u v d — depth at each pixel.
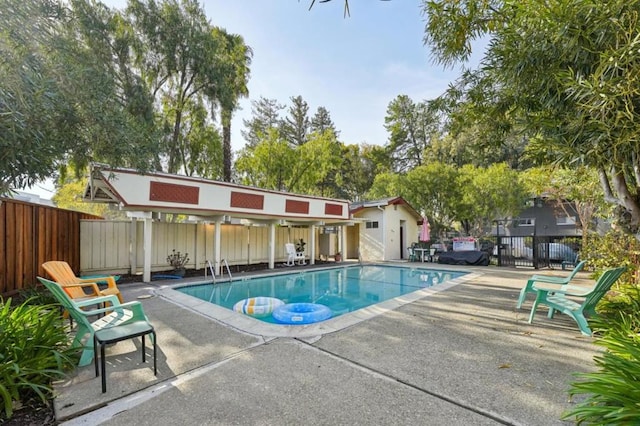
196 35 11.96
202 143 15.55
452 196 17.30
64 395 2.54
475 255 12.92
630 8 2.03
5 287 5.29
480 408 2.30
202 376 2.88
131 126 3.88
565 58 2.50
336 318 4.76
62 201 16.02
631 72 1.96
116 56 10.69
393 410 2.29
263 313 5.86
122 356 3.34
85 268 8.78
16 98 2.41
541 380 2.71
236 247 12.11
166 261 10.10
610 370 2.19
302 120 30.48
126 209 7.94
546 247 11.59
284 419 2.20
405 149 30.12
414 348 3.52
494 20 3.40
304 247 14.48
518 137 4.24
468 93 4.32
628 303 4.26
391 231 16.53
